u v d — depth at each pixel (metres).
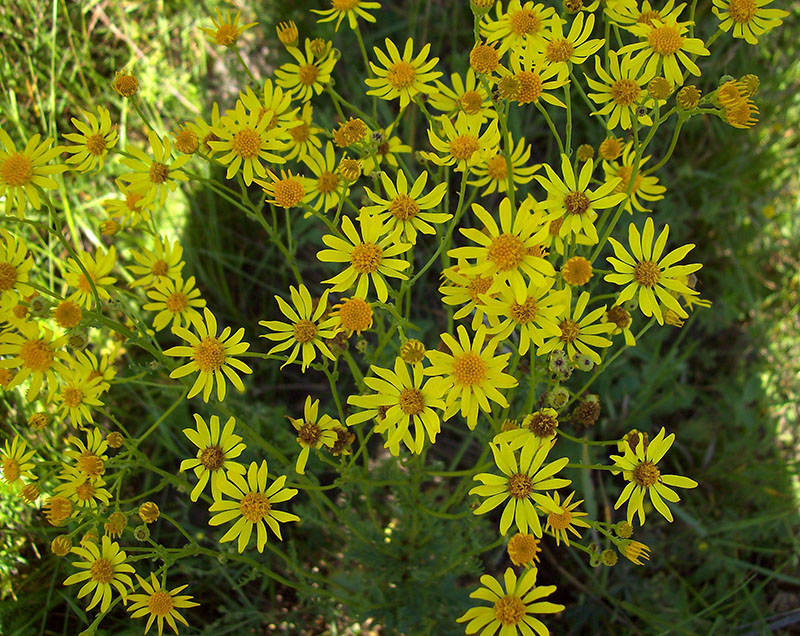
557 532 0.19
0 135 0.20
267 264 0.34
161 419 0.21
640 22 0.21
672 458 0.33
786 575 0.30
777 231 0.36
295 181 0.21
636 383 0.32
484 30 0.21
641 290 0.19
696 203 0.35
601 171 0.32
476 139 0.21
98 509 0.20
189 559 0.29
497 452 0.18
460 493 0.23
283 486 0.19
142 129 0.35
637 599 0.30
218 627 0.27
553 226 0.20
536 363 0.21
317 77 0.23
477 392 0.18
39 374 0.20
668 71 0.21
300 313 0.20
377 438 0.31
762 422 0.33
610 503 0.31
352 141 0.21
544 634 0.17
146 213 0.23
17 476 0.22
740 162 0.35
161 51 0.35
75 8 0.34
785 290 0.35
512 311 0.18
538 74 0.20
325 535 0.30
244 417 0.27
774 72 0.35
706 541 0.30
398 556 0.26
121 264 0.32
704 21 0.34
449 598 0.25
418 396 0.18
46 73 0.33
